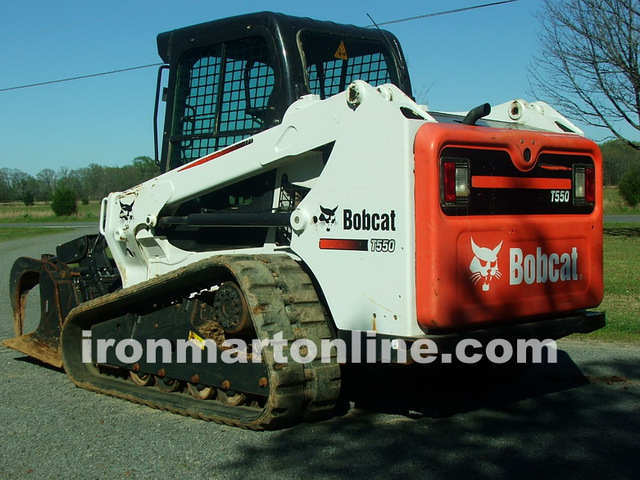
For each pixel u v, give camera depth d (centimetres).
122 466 433
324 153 497
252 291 460
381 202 443
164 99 633
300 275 486
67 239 3075
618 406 538
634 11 2223
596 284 524
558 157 503
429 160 426
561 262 500
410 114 452
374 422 504
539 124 549
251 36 564
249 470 417
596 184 525
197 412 514
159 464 434
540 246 486
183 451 455
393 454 438
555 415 517
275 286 471
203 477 410
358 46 618
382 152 443
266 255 504
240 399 512
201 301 538
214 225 559
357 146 457
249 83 571
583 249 517
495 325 469
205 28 596
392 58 639
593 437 466
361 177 455
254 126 565
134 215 609
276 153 512
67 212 6216
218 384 516
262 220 524
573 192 512
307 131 491
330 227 474
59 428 511
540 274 486
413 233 432
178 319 553
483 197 454
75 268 677
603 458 428
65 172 9606
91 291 663
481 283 449
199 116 605
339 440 466
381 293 444
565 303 503
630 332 827
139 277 630
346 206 464
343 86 607
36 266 702
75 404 576
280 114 543
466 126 450
